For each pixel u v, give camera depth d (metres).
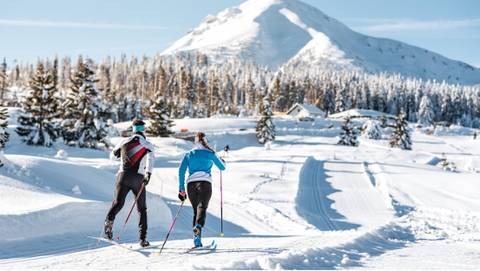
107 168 29.64
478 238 7.85
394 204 22.67
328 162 42.62
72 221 5.85
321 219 18.23
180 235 7.18
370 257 4.48
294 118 100.31
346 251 4.77
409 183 29.97
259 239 6.41
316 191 26.34
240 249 4.77
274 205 19.33
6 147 38.19
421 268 3.74
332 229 16.12
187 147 53.00
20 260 3.74
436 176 33.00
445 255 4.74
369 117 116.88
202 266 3.06
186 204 16.20
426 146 75.56
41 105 40.41
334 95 149.25
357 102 153.62
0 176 7.57
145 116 119.19
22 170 8.94
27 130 39.66
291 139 73.19
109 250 4.39
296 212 17.88
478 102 175.38
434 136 97.00
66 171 10.14
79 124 41.84
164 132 59.88
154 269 3.33
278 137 74.81
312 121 97.44
